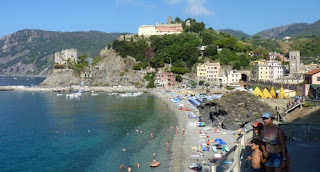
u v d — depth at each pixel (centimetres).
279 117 8288
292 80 16612
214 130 8706
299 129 3167
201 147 7194
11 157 6700
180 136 8388
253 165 1508
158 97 19325
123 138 8362
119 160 6475
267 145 1455
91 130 9400
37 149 7306
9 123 10644
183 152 6862
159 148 7312
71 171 5816
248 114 8731
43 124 10425
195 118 11312
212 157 6444
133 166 6091
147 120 11069
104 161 6406
